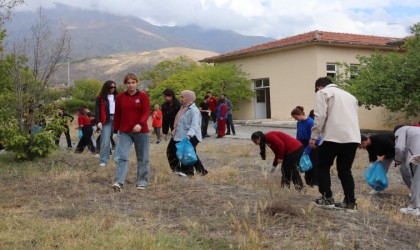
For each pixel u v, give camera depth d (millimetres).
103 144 10594
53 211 6555
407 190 9133
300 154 8266
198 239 5410
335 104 6531
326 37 26000
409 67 18859
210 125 28344
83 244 5109
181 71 36375
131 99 8039
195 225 5836
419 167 7266
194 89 28641
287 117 27188
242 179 9438
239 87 28922
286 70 27109
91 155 12539
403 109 20219
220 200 6996
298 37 28109
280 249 5020
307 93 25906
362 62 21328
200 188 7957
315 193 7957
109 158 11305
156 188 8109
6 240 5227
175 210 6664
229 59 30781
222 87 28703
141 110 8086
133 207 6887
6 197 7418
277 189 7480
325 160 6695
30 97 11461
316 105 6586
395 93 18891
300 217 6012
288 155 8266
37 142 11148
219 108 20359
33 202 7066
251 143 17109
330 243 5203
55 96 12500
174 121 9930
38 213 6449
